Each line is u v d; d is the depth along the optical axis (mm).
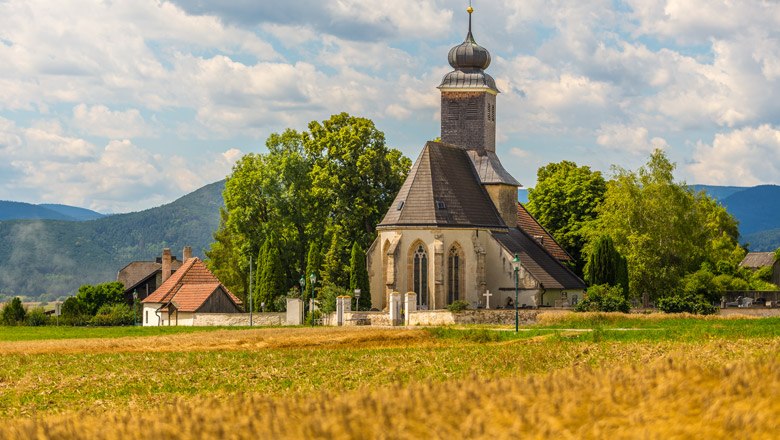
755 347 47875
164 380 47688
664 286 110688
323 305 96875
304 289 112500
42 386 47000
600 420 21609
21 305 114688
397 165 117625
